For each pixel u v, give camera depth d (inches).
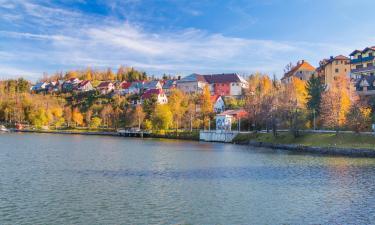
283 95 5807.1
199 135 6943.9
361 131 4434.1
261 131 6092.5
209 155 3917.3
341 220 1545.3
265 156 3831.2
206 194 1991.9
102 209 1684.3
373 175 2593.5
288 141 4943.4
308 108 5561.0
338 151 4008.4
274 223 1512.1
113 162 3238.2
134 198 1887.3
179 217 1581.0
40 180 2324.1
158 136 7726.4
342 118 4618.6
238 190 2091.5
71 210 1663.4
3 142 5536.4
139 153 4094.5
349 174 2637.8
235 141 6067.9
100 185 2191.2
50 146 4901.6
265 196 1952.5
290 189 2121.1
